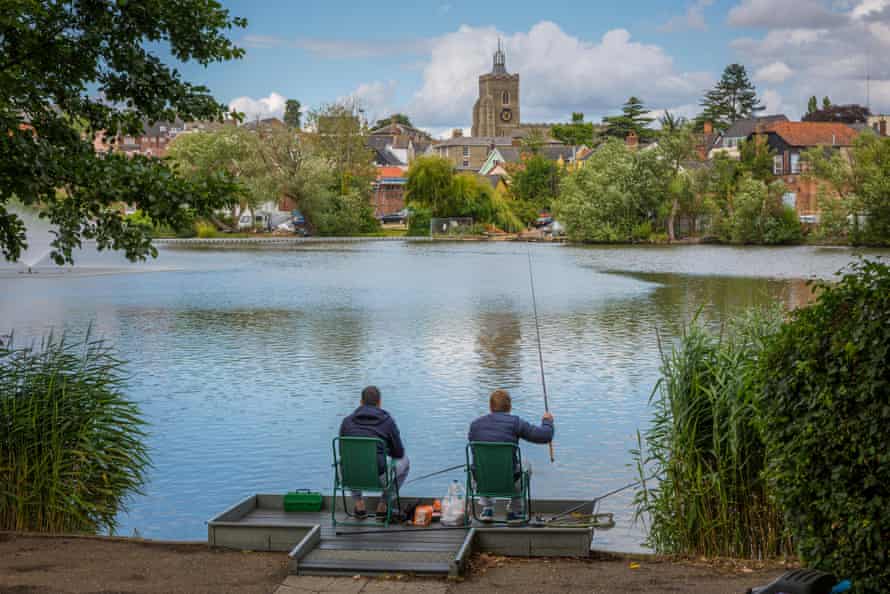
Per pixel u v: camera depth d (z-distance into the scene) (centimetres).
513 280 4400
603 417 1491
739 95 18200
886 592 498
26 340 2386
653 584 672
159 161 1022
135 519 1002
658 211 8706
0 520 907
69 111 1041
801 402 529
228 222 10331
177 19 1030
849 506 501
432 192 10369
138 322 2814
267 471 1185
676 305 3228
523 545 752
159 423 1452
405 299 3522
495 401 822
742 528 830
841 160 7525
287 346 2319
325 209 10162
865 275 502
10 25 919
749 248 7412
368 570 694
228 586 668
